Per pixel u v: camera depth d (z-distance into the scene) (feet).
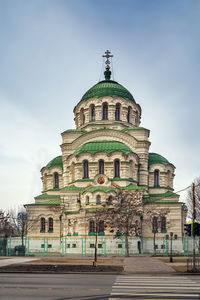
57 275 119.96
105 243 237.04
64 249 249.55
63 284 94.79
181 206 265.95
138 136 296.51
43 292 81.56
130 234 241.14
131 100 313.73
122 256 222.28
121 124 302.66
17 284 94.43
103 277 114.21
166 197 278.87
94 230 240.94
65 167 293.02
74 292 81.71
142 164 287.89
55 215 280.10
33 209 283.18
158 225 263.70
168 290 85.20
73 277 113.39
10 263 161.58
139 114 328.49
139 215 253.65
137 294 79.51
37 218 281.13
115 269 135.54
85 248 234.38
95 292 81.87
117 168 272.51
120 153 270.67
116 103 307.37
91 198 249.55
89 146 280.10
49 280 103.86
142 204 258.16
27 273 126.82
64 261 174.60
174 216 265.34
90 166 270.87
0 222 371.56
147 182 288.10
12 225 409.69
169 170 304.50
